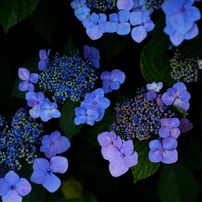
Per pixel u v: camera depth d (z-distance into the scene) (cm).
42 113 120
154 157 118
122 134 120
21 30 131
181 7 109
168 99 118
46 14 122
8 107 132
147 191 145
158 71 122
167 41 115
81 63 119
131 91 122
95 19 117
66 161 122
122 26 116
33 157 124
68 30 127
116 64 127
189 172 142
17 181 121
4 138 122
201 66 119
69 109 121
